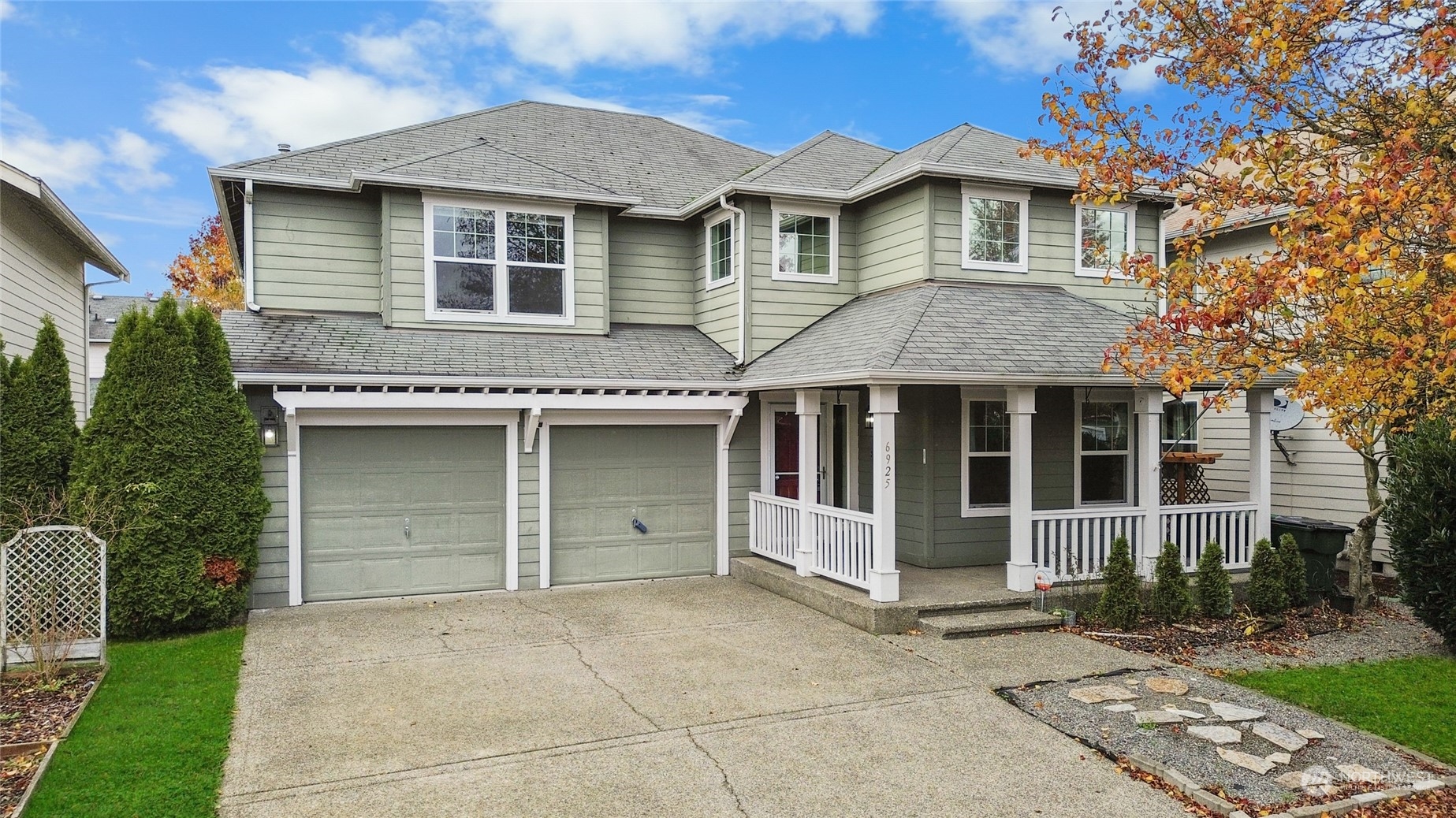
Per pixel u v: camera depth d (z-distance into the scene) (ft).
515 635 29.37
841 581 33.22
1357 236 16.87
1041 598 31.07
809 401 35.40
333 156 41.14
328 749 19.15
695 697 22.84
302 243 38.75
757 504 40.19
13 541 24.81
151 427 28.55
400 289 37.91
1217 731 20.08
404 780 17.56
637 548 39.22
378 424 34.88
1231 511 35.99
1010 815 16.15
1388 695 22.93
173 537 28.66
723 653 27.20
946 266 39.19
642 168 49.44
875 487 30.63
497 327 39.47
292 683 23.88
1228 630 29.99
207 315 30.09
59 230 42.83
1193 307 19.81
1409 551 27.43
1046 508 39.78
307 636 29.07
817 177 42.83
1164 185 22.47
